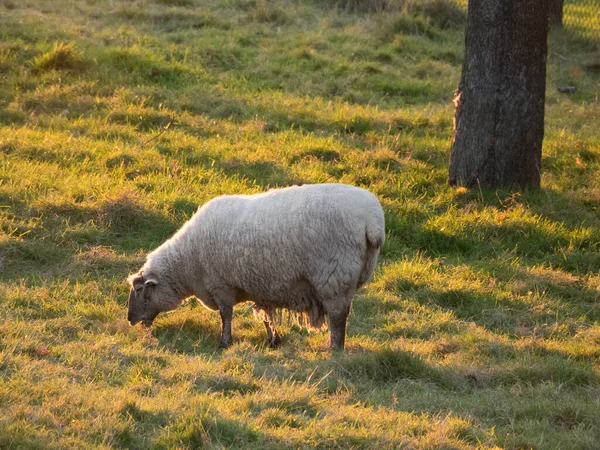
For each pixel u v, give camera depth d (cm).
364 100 4603
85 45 4766
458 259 2916
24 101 4078
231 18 5666
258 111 4259
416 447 1533
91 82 4338
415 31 5753
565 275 2811
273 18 5769
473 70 3366
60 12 5475
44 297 2352
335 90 4716
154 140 3725
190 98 4309
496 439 1617
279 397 1705
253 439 1513
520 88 3338
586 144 3991
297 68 4934
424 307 2531
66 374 1783
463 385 1952
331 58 5134
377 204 2097
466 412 1773
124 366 1894
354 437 1530
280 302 2161
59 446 1409
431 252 3022
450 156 3491
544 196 3384
